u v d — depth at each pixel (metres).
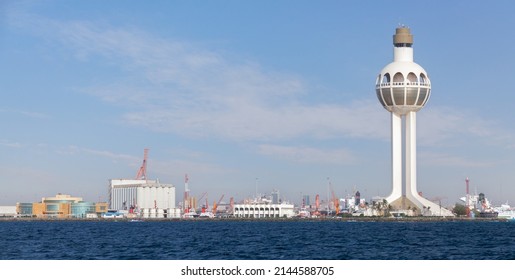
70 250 191.75
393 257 169.38
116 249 195.38
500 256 172.50
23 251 188.62
